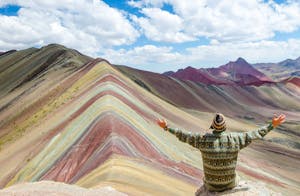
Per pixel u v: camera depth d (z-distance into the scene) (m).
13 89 104.94
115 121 32.59
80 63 106.31
